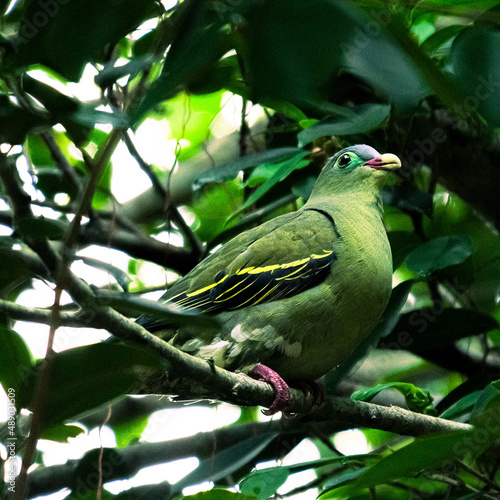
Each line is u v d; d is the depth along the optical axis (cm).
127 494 899
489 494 890
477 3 791
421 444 585
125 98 643
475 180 1208
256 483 850
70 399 586
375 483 621
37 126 538
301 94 319
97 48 436
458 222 1391
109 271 639
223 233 1092
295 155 1019
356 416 912
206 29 348
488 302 1345
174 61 357
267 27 320
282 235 974
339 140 1202
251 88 327
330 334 929
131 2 455
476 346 1452
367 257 949
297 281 934
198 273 996
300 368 939
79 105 525
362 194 1052
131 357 554
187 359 692
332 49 319
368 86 918
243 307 939
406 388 960
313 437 1279
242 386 791
